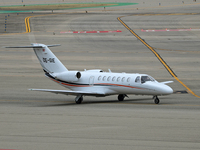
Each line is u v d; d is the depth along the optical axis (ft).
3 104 315.99
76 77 344.49
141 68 545.03
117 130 195.31
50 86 432.25
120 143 168.04
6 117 237.86
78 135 183.73
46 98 361.71
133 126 205.87
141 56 628.69
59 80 358.02
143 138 177.27
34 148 159.94
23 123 215.51
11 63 579.48
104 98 371.76
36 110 272.51
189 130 194.59
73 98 365.40
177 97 362.33
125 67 551.59
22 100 344.28
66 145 164.76
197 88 422.00
